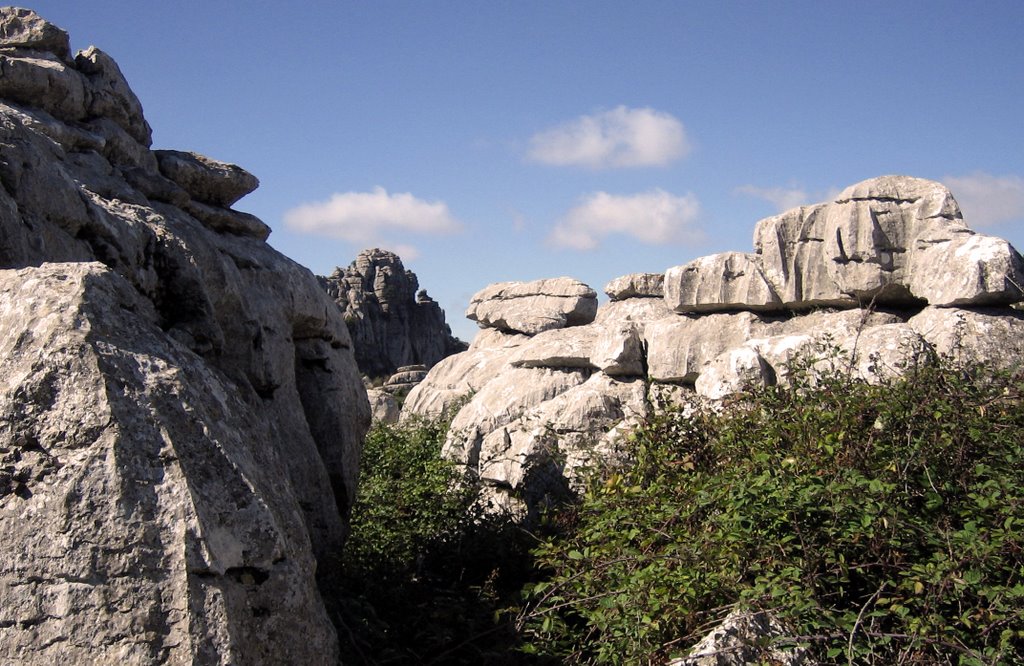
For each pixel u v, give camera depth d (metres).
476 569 7.80
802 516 5.20
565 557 6.18
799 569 4.81
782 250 11.65
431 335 76.44
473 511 8.89
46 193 4.96
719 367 10.23
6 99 6.26
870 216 11.04
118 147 6.90
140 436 3.79
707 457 6.90
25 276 4.20
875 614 4.50
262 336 6.88
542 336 14.33
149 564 3.63
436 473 10.70
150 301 5.67
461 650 5.70
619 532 5.82
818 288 11.41
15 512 3.65
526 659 5.38
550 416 11.82
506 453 11.51
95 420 3.76
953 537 4.90
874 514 4.99
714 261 12.04
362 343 70.50
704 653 4.50
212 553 3.71
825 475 5.56
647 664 4.83
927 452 5.64
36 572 3.59
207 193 7.65
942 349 9.35
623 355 12.38
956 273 9.71
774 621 4.66
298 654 3.94
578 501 8.16
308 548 4.32
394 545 8.05
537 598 6.30
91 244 5.25
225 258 6.96
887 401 6.16
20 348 3.89
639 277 16.11
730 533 5.09
